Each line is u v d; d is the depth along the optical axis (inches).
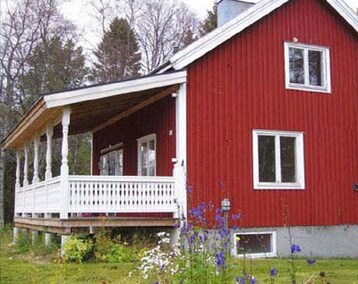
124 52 1644.9
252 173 545.0
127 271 387.2
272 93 568.1
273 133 562.9
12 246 667.4
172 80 514.3
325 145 589.3
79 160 1311.5
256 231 536.7
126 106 621.0
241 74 555.5
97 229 471.8
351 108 612.4
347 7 610.5
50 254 498.6
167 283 270.8
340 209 586.6
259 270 397.4
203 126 529.7
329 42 610.5
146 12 1705.2
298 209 563.2
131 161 677.9
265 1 565.3
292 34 589.9
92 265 422.0
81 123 714.8
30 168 1218.0
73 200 464.4
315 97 591.8
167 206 501.4
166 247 400.8
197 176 518.6
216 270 253.9
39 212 574.6
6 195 1212.5
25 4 1320.1
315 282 334.0
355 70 623.5
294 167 572.4
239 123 546.3
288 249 549.6
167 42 1705.2
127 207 484.7
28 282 344.5
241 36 562.3
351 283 340.8
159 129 577.3
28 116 553.3
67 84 1380.4
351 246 586.9
